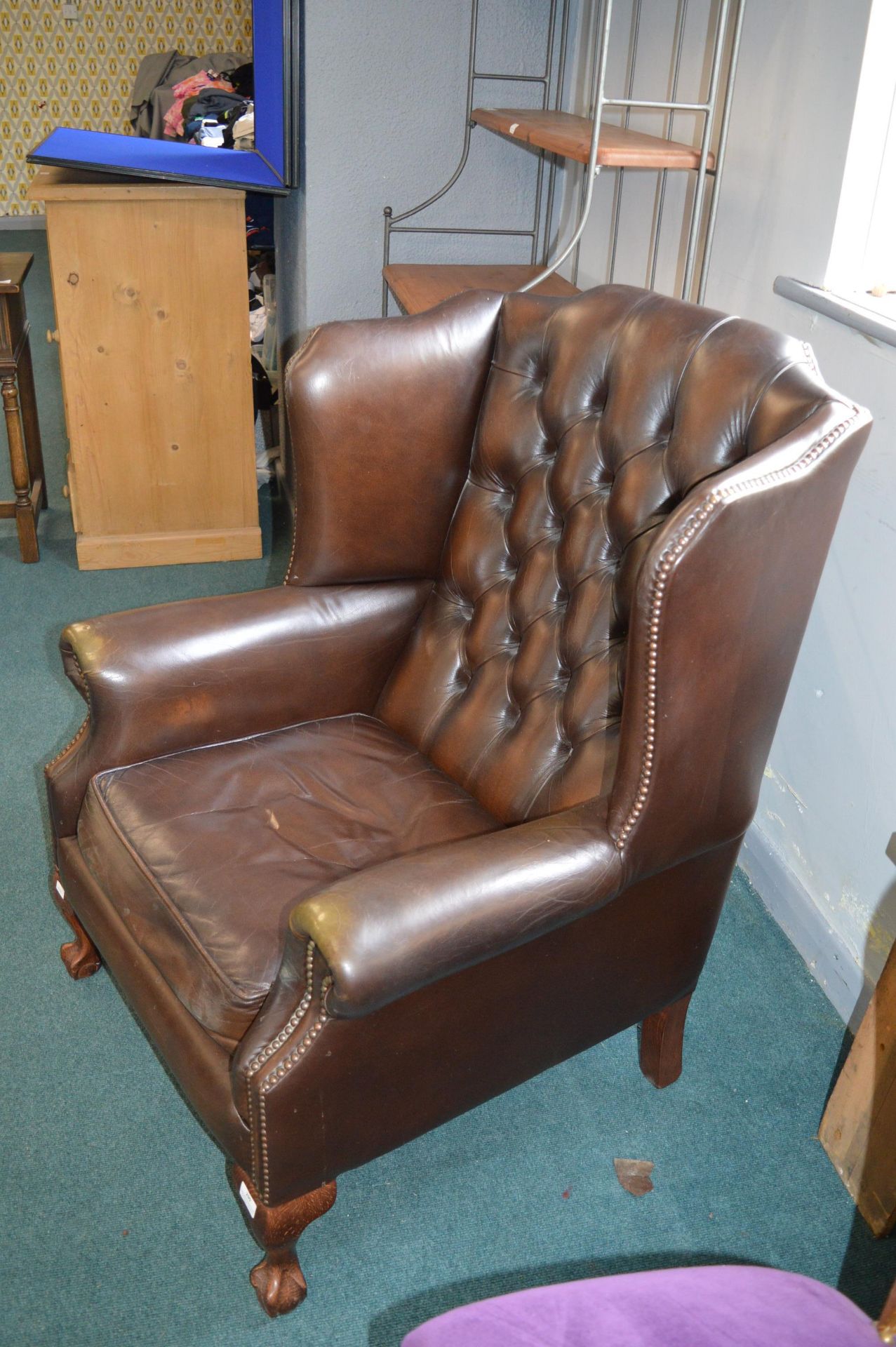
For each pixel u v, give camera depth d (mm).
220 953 1303
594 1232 1479
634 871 1296
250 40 6570
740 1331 911
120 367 2854
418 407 1646
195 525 3105
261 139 2986
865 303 1684
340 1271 1421
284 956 1181
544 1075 1707
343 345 1591
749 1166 1581
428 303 2340
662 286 2271
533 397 1632
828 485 1225
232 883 1394
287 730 1733
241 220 2744
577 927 1325
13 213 6684
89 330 2797
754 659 1271
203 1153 1569
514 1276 1423
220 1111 1271
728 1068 1735
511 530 1660
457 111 2676
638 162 1829
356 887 1127
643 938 1431
